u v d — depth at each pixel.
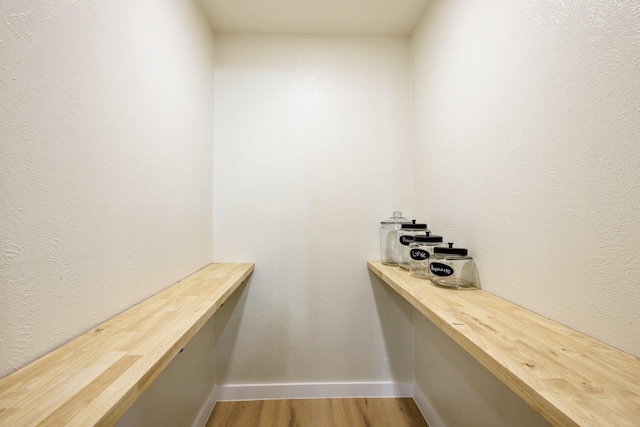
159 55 1.11
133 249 0.92
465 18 1.23
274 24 1.75
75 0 0.67
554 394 0.47
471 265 1.16
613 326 0.63
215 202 1.82
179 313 0.86
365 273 1.87
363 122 1.87
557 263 0.77
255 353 1.84
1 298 0.50
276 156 1.84
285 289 1.84
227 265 1.73
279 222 1.84
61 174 0.63
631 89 0.58
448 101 1.39
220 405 1.77
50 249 0.61
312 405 1.77
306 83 1.85
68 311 0.65
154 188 1.07
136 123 0.94
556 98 0.77
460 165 1.28
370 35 1.87
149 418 1.04
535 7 0.84
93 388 0.48
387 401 1.82
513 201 0.94
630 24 0.58
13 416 0.41
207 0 1.54
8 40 0.51
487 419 1.10
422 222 1.72
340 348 1.86
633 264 0.59
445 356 1.46
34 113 0.56
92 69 0.73
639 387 0.49
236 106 1.83
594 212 0.67
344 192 1.86
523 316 0.83
